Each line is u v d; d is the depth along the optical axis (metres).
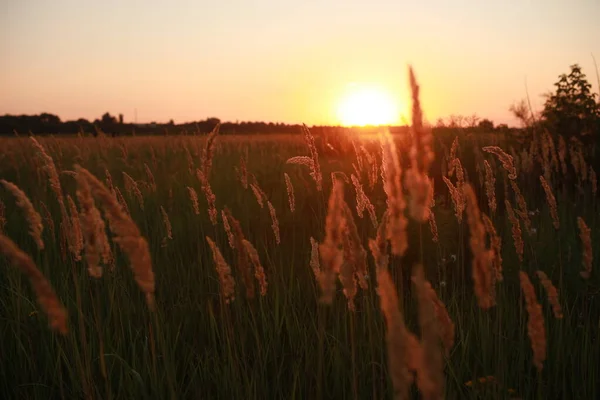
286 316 3.50
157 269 4.55
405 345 1.13
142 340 3.34
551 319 3.45
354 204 5.66
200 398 2.78
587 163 7.59
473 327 3.38
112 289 3.56
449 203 6.38
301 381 2.96
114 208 1.60
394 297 1.16
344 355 3.05
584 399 2.72
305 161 3.87
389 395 2.59
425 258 4.37
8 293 4.10
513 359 3.09
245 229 5.36
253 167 10.55
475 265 1.65
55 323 1.48
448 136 9.85
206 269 4.45
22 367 3.15
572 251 4.27
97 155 11.34
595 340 3.08
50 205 6.38
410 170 1.49
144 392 2.65
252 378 2.78
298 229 5.49
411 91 1.46
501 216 5.80
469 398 2.67
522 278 1.75
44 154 2.52
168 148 15.30
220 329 3.56
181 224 5.85
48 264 4.36
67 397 2.96
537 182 7.16
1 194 7.16
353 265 1.95
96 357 3.10
